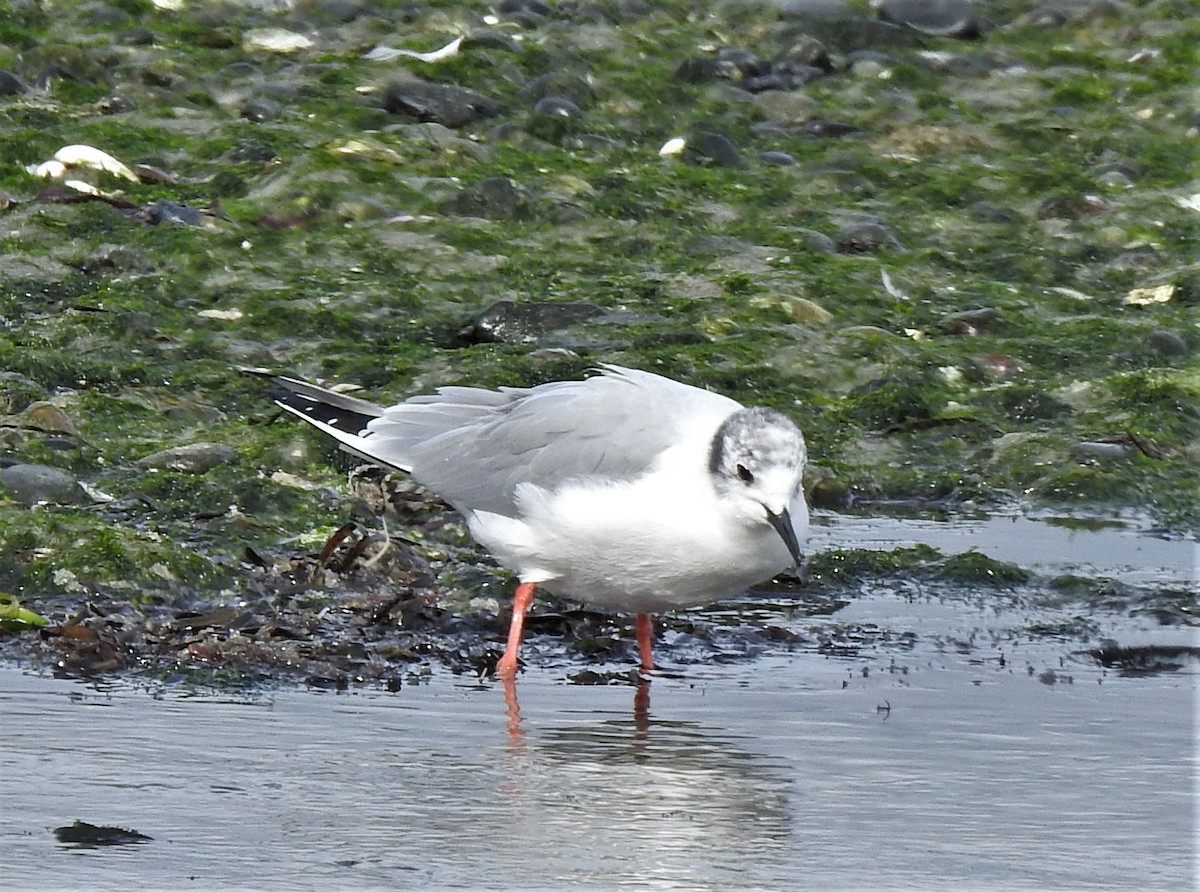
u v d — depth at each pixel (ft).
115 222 59.47
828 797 28.30
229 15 81.35
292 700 32.40
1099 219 66.39
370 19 81.51
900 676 35.04
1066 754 30.58
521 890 24.27
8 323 52.80
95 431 46.42
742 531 33.45
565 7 84.69
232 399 49.65
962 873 25.27
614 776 28.94
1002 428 51.47
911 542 43.88
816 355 54.60
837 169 69.67
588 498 33.91
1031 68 82.48
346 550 40.04
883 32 82.79
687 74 77.05
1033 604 39.99
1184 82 80.94
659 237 62.59
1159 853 26.16
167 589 37.42
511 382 50.55
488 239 61.11
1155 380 53.78
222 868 24.66
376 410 38.09
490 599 38.55
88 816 26.37
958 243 64.69
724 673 35.12
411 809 27.14
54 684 32.55
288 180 63.00
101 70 72.02
